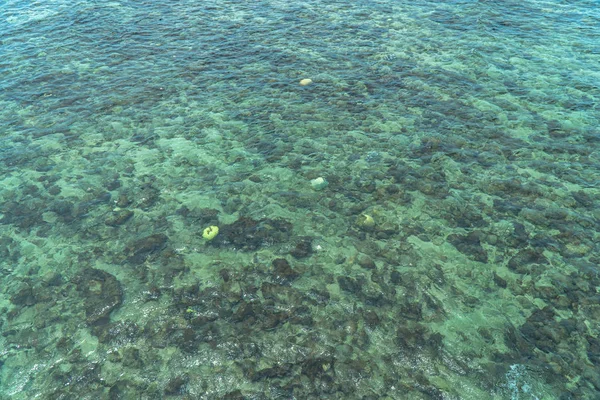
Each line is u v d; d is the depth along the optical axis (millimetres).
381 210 12906
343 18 25078
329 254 11516
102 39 22797
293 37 23000
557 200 13055
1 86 18859
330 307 10141
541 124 16359
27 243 11922
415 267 11125
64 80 19375
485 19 24391
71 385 8641
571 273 10844
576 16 24609
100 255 11523
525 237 11875
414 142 15625
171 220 12625
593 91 18203
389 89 18656
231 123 16859
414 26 23969
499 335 9492
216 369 8898
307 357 9117
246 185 13938
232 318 9914
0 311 10109
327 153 15258
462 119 16734
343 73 19797
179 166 14773
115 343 9398
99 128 16594
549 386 8562
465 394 8461
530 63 20281
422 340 9422
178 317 9922
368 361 9047
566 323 9703
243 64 20656
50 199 13383
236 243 11844
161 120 17062
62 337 9523
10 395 8508
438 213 12742
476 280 10758
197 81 19422
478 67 20047
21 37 22922
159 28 23969
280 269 11086
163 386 8625
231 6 26828
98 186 13906
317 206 13094
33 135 16172
